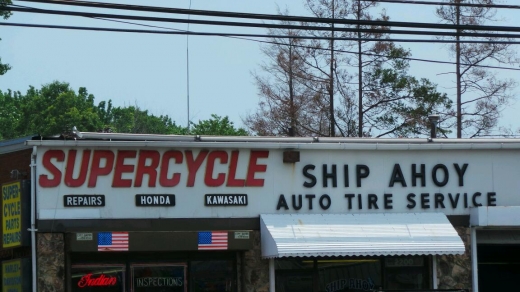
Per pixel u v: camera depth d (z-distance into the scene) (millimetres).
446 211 21516
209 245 19484
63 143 19203
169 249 19234
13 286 19734
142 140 20656
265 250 20047
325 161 20953
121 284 19547
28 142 19031
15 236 19594
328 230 20234
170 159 19984
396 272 21312
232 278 20297
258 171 20500
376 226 20625
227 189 20281
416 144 21344
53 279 18906
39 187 19078
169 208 19859
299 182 20734
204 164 20188
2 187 20359
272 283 20297
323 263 20891
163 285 19812
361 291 19469
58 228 19062
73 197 19266
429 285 21344
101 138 20438
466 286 21484
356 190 21016
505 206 21391
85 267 19375
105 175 19531
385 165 21281
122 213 19531
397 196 21250
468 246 21594
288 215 20438
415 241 20484
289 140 21672
